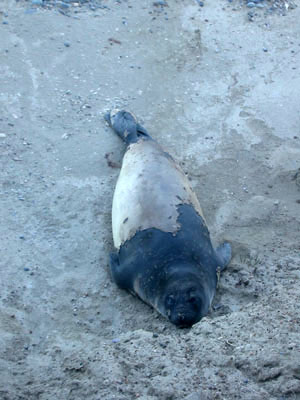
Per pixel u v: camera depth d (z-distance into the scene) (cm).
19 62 1066
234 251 793
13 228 799
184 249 728
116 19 1193
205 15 1230
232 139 985
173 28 1191
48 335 673
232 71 1118
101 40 1141
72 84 1048
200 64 1123
